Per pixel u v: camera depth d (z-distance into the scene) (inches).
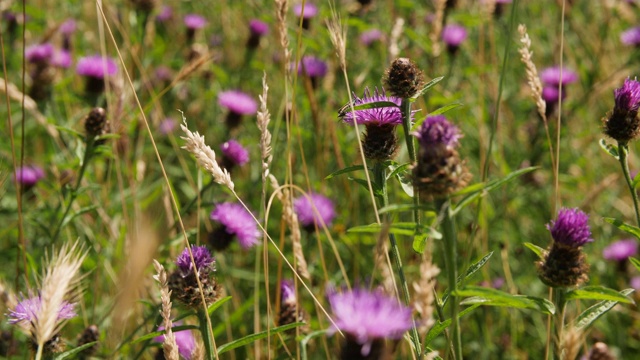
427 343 33.2
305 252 43.8
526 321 44.5
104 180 45.5
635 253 44.5
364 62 51.6
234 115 47.1
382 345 30.4
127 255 38.5
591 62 58.2
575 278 32.7
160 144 52.1
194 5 69.7
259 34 57.1
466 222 46.8
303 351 33.3
